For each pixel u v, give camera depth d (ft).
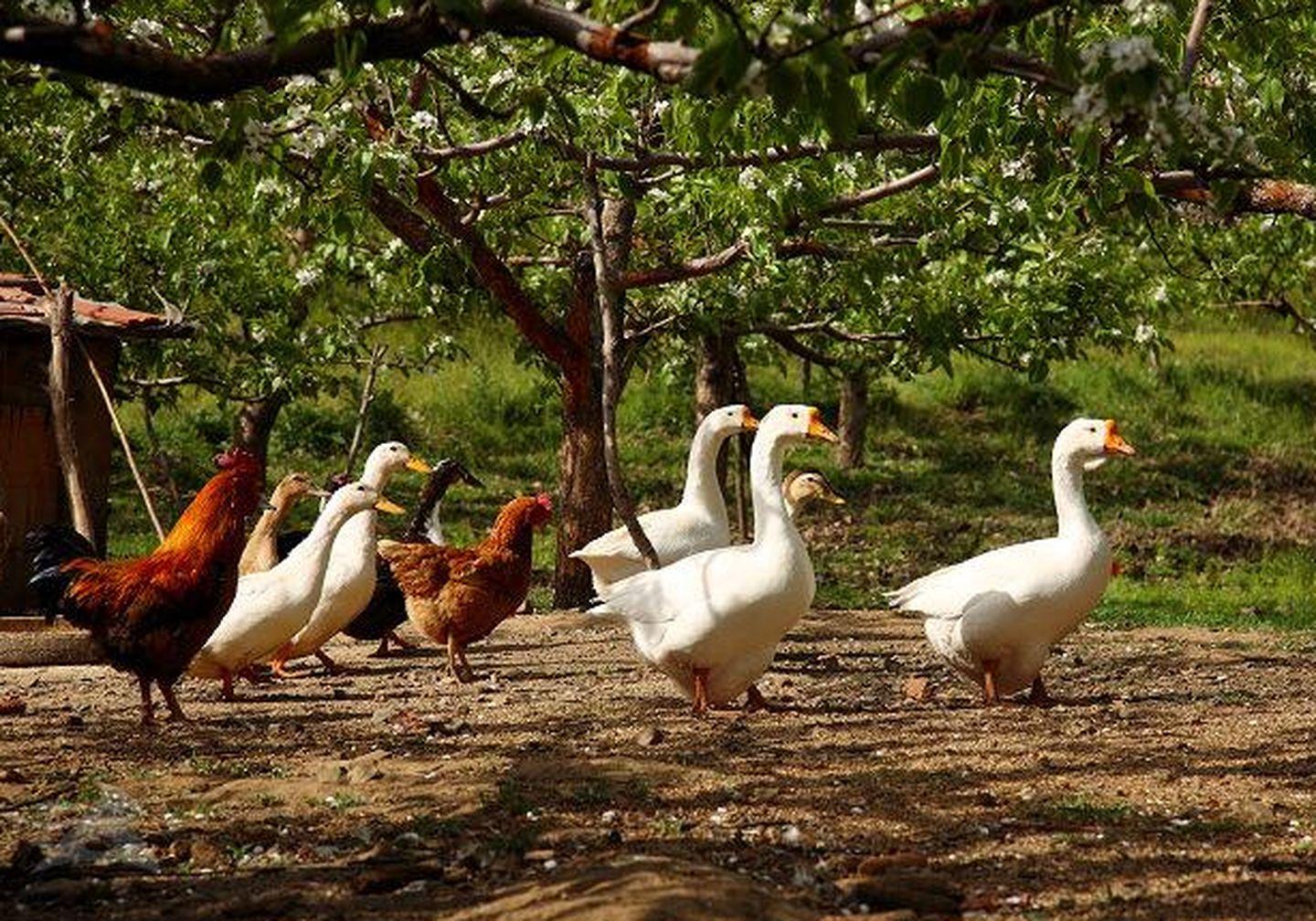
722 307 66.80
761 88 22.84
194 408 117.08
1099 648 58.18
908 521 106.01
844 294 67.15
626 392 126.41
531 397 123.65
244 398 77.66
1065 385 133.28
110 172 73.00
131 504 101.91
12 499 57.47
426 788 32.14
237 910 24.30
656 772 33.30
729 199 52.70
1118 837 28.48
